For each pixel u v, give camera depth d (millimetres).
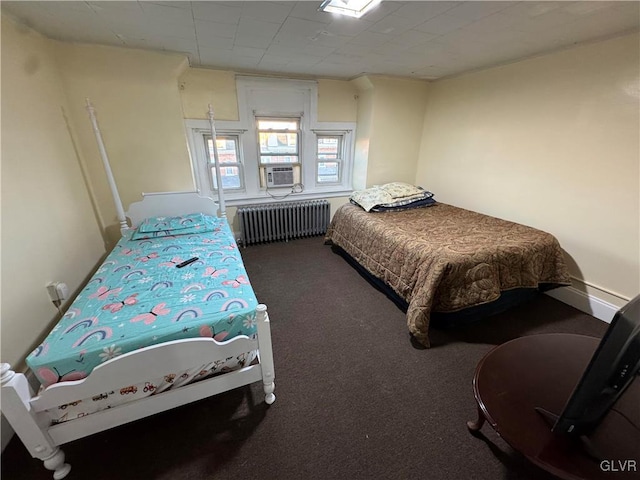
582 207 2197
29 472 1189
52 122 2000
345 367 1746
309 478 1171
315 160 3801
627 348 689
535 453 872
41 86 1916
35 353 1107
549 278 2246
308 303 2420
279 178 3674
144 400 1188
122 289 1577
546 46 2139
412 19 1670
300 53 2391
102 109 2379
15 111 1615
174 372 1175
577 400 812
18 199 1530
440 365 1762
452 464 1221
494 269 1970
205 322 1290
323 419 1418
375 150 3652
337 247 3492
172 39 2068
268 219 3568
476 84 2951
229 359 1347
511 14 1594
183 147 2732
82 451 1263
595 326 2105
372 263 2604
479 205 3117
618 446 887
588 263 2221
